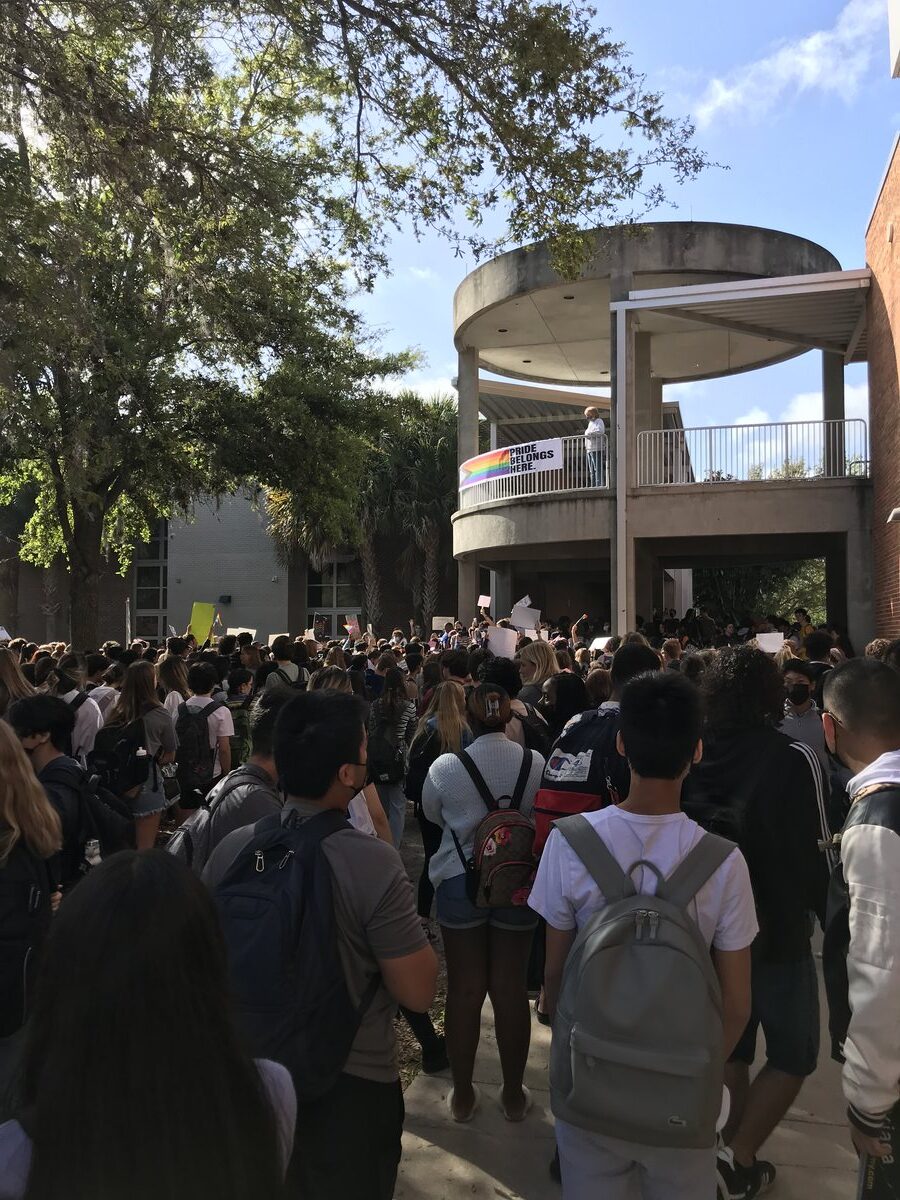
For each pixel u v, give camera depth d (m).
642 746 2.22
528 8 7.64
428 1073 4.23
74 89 8.44
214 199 9.63
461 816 3.76
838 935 2.29
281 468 14.77
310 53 8.30
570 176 8.13
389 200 9.07
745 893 2.19
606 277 17.98
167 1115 1.17
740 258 17.67
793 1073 3.01
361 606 35.16
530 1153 3.51
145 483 14.70
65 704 3.84
